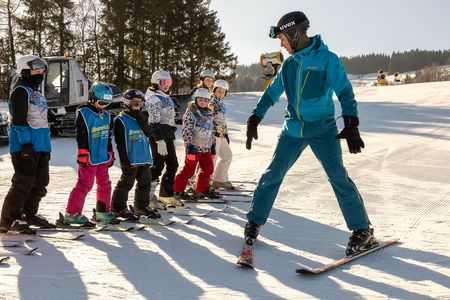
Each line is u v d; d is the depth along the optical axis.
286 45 4.27
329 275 3.85
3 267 3.94
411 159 10.89
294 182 8.27
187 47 43.53
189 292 3.46
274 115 23.77
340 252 4.52
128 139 5.64
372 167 9.82
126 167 5.68
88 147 5.28
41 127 4.97
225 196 7.23
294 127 4.31
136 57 40.41
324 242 4.86
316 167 9.84
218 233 5.19
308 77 4.16
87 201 6.88
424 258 4.28
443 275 3.85
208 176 6.96
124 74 40.56
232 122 21.70
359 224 4.33
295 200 6.93
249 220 4.36
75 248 4.52
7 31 38.56
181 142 14.77
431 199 6.92
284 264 4.15
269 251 4.54
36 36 39.56
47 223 5.28
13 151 4.83
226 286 3.59
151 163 5.85
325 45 4.21
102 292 3.43
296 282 3.70
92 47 40.72
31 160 4.81
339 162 4.28
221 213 6.17
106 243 4.72
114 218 5.55
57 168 10.13
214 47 44.12
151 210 5.89
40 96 4.98
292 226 5.50
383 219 5.77
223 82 7.46
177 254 4.40
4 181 8.53
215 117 7.43
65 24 40.00
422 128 17.77
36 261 4.11
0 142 14.45
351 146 3.98
